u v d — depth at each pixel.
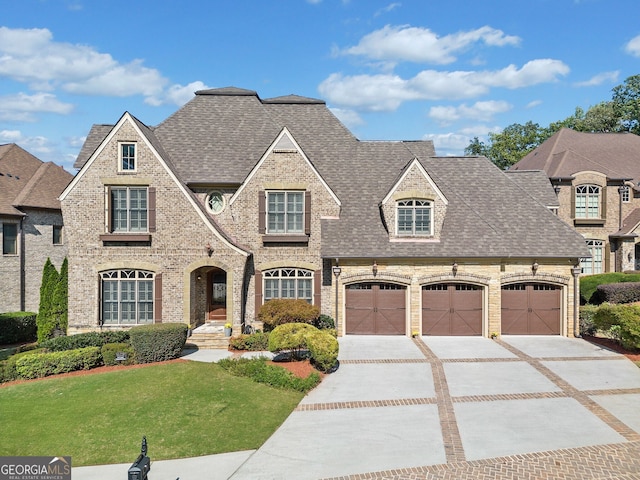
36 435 12.44
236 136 26.17
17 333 24.91
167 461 11.15
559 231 24.23
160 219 22.25
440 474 10.25
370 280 23.19
